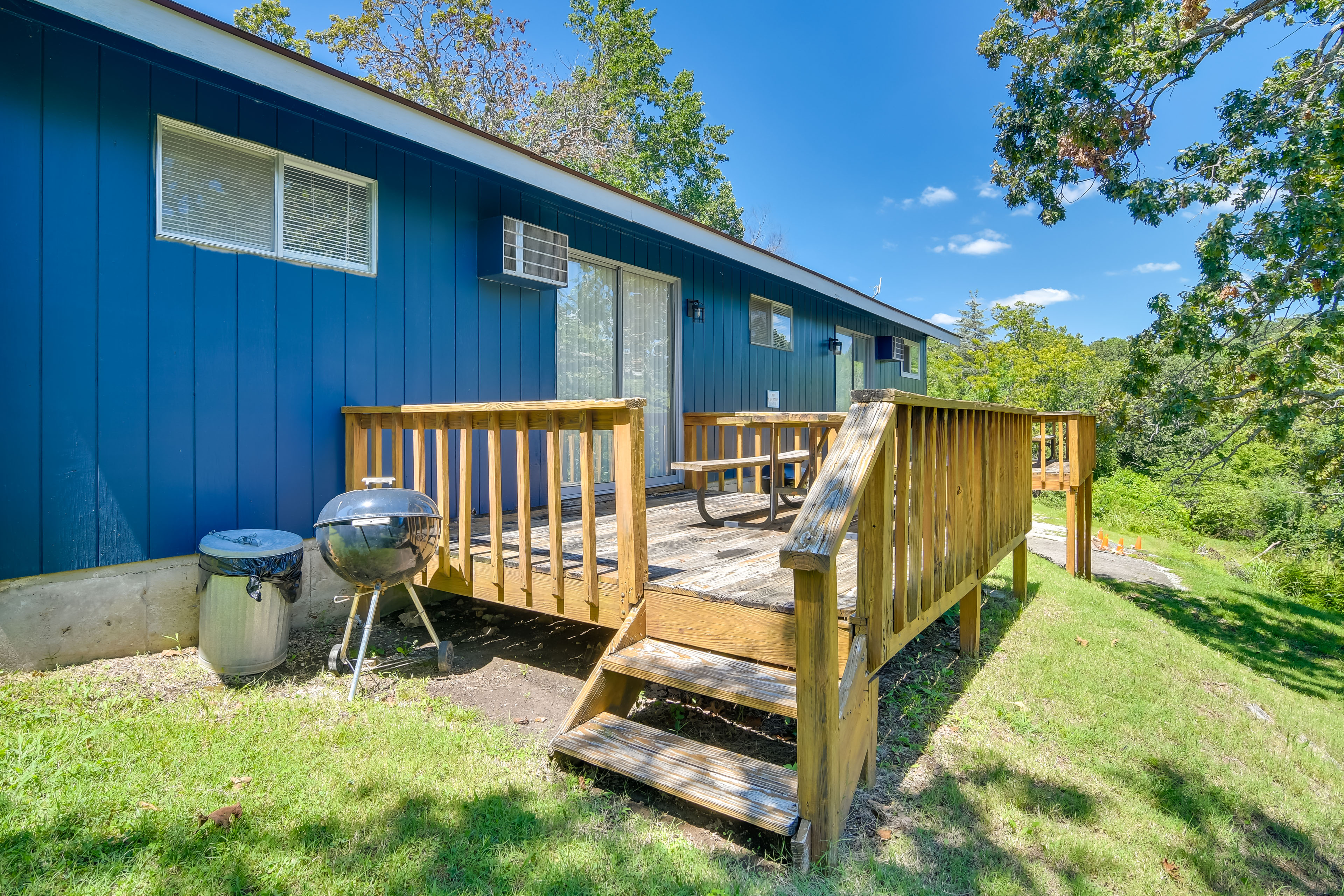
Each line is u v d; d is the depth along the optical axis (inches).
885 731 110.7
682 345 274.4
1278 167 265.6
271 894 62.5
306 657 131.7
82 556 121.6
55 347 118.1
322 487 156.3
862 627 83.1
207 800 76.9
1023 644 162.6
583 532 111.2
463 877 66.5
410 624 155.2
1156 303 313.0
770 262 287.3
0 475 112.8
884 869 72.7
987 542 136.9
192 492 135.3
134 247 127.3
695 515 193.5
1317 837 94.6
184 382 134.1
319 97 133.0
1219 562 490.9
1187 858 83.8
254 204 145.0
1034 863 78.5
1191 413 363.3
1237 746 121.2
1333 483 500.1
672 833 77.9
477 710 108.7
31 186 115.1
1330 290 258.5
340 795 79.8
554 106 674.2
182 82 133.3
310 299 154.1
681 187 926.4
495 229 189.0
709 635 98.1
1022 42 359.3
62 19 113.2
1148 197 303.3
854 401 86.4
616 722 94.2
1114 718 124.2
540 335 210.5
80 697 105.8
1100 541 472.7
